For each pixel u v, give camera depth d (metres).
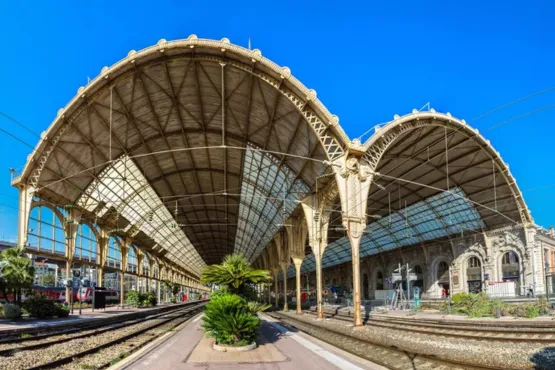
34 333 24.25
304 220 51.56
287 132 36.44
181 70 33.91
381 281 75.50
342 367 13.07
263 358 14.95
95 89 33.59
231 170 52.94
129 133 42.00
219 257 142.62
